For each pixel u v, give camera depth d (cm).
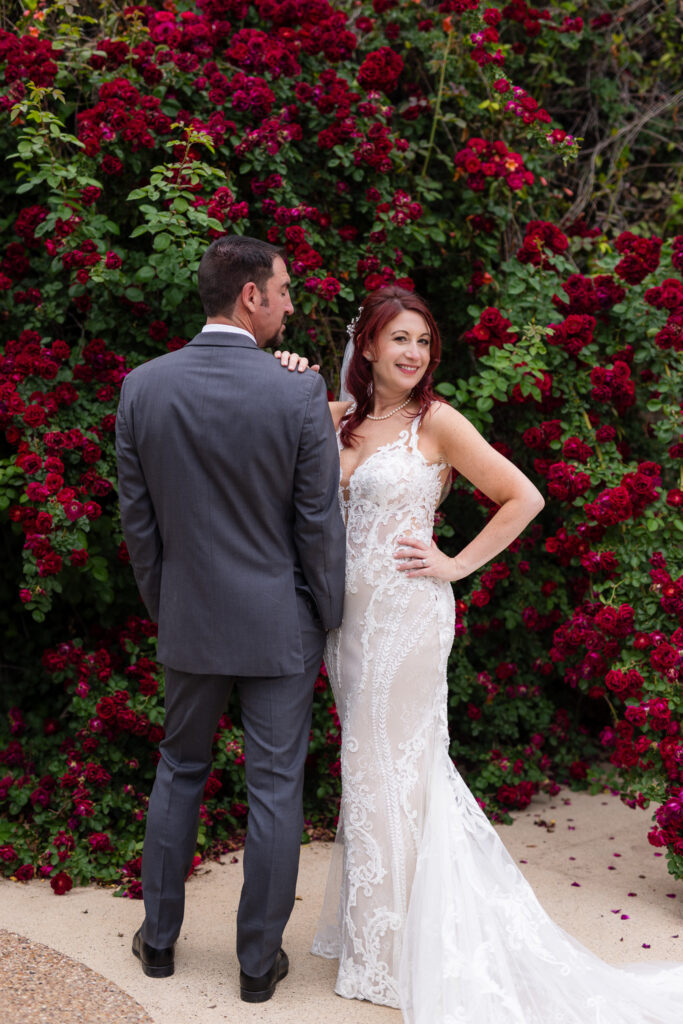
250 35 358
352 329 279
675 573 342
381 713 259
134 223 366
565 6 441
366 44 414
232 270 243
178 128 355
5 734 384
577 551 360
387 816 256
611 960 273
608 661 358
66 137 333
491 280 391
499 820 379
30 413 326
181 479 241
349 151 372
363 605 261
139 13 366
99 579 351
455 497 392
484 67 392
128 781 366
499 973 237
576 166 483
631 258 365
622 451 400
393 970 252
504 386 351
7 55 333
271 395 237
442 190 414
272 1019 242
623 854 351
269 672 244
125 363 353
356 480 262
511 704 409
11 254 357
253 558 243
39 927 289
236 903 309
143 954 262
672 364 371
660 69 484
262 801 247
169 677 255
